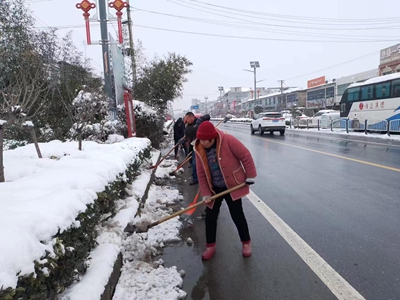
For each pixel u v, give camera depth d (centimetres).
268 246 388
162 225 454
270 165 935
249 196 609
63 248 208
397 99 1742
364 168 827
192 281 319
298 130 2642
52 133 813
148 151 784
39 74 620
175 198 589
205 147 357
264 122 2122
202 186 366
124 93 884
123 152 545
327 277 314
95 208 293
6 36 686
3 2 715
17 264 162
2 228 179
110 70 905
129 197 462
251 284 308
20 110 404
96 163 418
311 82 6006
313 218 477
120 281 302
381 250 367
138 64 1667
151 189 645
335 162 939
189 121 718
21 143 727
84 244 264
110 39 905
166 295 287
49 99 766
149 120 1221
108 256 290
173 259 366
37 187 291
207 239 367
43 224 201
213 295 294
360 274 317
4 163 441
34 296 177
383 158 976
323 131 2338
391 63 3734
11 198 246
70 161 439
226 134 358
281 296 287
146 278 313
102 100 776
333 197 580
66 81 743
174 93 1562
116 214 388
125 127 1097
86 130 807
